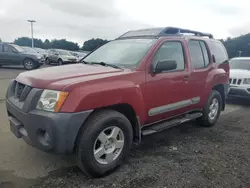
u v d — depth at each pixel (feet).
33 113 9.25
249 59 30.60
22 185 9.45
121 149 10.78
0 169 10.53
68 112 8.93
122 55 12.86
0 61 53.62
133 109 11.05
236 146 14.10
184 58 14.43
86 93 9.27
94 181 9.91
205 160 12.07
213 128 17.48
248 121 19.72
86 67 11.85
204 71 15.90
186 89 14.32
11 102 10.84
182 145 13.98
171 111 13.61
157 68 11.74
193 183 9.95
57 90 9.09
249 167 11.50
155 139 14.82
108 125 10.05
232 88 26.00
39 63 56.85
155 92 12.14
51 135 8.97
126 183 9.82
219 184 9.95
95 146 9.93
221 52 18.92
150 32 15.79
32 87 9.75
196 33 17.71
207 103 16.74
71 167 10.94
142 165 11.34
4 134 14.40
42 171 10.52
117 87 10.21
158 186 9.66
